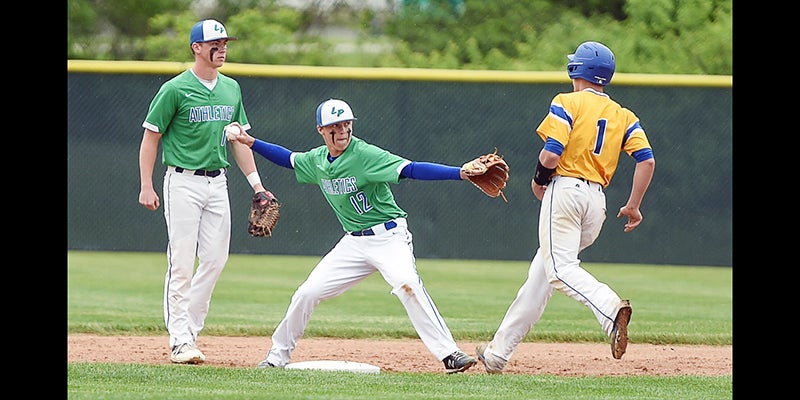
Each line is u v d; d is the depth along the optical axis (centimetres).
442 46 7281
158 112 2448
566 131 2286
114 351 2714
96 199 4966
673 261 4934
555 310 3744
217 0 7525
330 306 3756
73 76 4941
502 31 7188
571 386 2181
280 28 7238
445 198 4928
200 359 2484
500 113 4909
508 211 4928
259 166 4891
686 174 4909
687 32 6431
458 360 2322
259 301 3831
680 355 2830
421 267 5044
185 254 2488
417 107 4931
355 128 4938
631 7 6638
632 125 2372
